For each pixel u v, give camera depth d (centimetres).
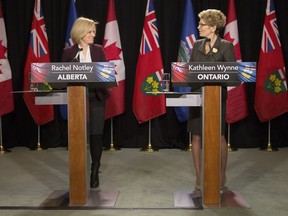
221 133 284
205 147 276
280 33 530
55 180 366
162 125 541
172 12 527
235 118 504
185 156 482
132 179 369
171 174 389
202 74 252
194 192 318
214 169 277
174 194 313
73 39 325
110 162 449
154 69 498
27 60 509
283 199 301
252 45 532
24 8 533
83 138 277
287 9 527
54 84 278
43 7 532
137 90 505
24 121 544
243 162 445
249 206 281
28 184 352
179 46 508
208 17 295
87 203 285
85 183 282
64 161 453
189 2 502
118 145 541
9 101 506
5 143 540
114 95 502
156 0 529
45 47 509
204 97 270
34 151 517
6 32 535
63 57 327
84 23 322
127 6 529
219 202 280
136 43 532
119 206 285
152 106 502
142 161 454
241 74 251
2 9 532
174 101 280
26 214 269
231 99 502
